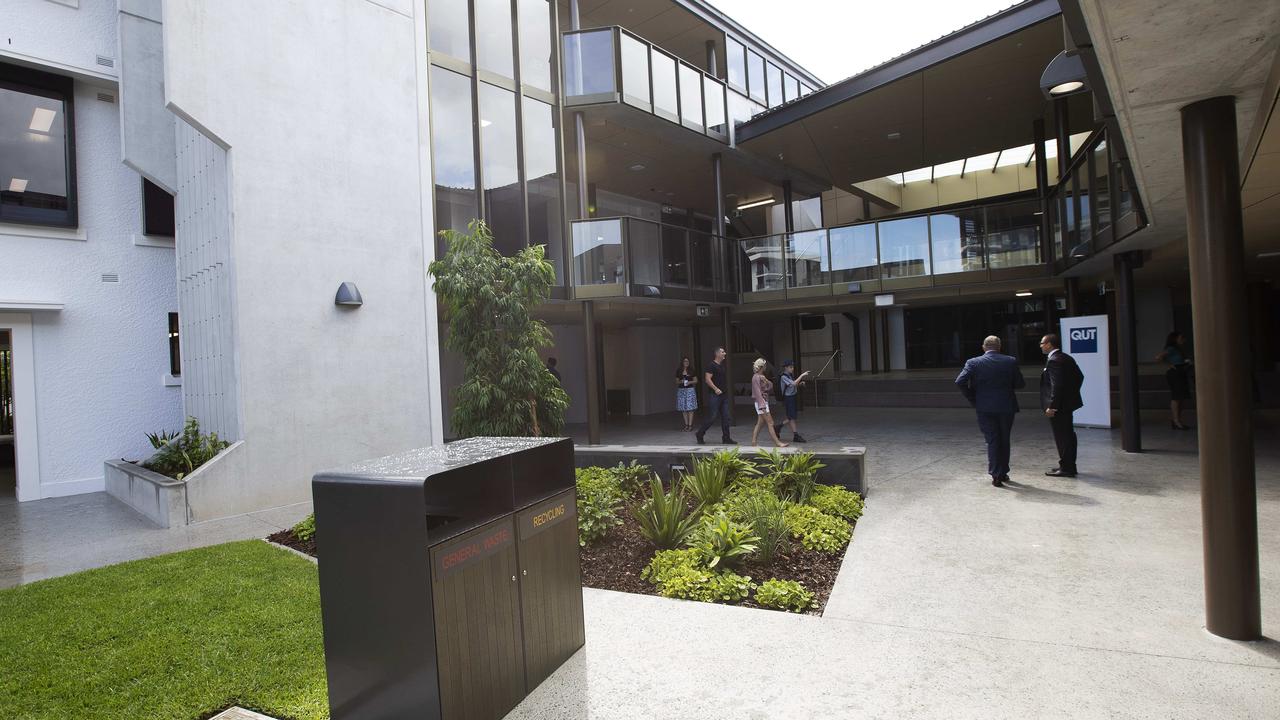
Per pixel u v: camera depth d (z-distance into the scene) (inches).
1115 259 371.6
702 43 644.7
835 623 149.9
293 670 133.6
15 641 151.3
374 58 359.3
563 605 135.4
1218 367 139.2
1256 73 130.3
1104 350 447.8
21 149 362.6
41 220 367.6
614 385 779.4
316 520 112.3
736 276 601.6
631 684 124.1
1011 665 126.6
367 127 353.7
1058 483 289.6
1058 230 482.3
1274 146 176.9
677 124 527.8
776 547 199.8
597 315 592.7
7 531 278.4
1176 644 133.7
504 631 117.0
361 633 108.2
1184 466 314.0
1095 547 197.5
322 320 330.6
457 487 127.8
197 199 354.3
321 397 328.5
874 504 263.4
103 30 384.5
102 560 228.4
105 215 392.5
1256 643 133.0
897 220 538.0
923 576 178.9
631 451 311.1
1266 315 655.1
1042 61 454.0
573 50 480.1
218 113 299.6
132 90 368.5
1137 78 132.9
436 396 376.2
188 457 303.6
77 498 357.7
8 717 117.3
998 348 293.7
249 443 303.1
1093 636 138.3
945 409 658.8
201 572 203.0
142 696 124.6
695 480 264.7
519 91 448.5
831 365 926.4
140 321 403.9
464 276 291.9
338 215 339.3
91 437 382.6
